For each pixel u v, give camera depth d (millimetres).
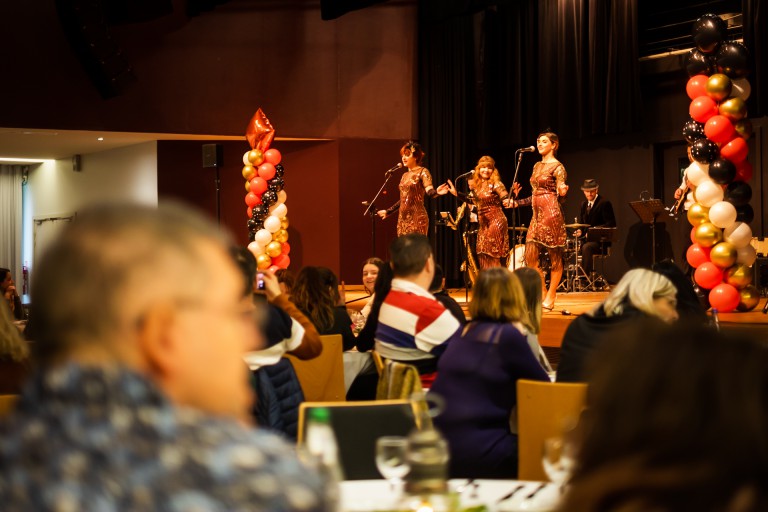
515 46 12453
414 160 10445
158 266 794
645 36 12305
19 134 12586
